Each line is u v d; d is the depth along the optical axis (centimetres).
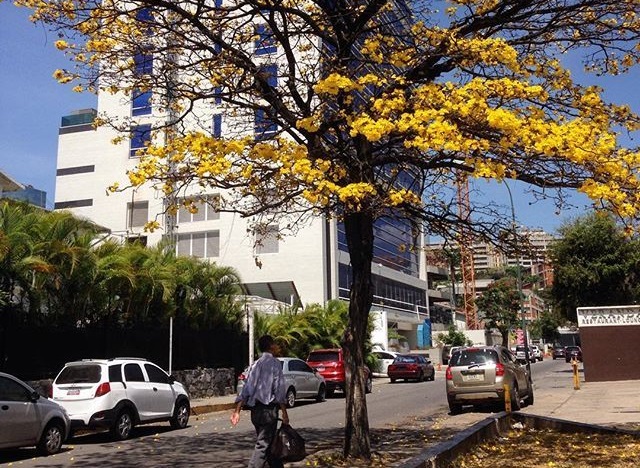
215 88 986
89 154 4397
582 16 859
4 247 1445
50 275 1573
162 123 1195
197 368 2242
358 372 895
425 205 941
